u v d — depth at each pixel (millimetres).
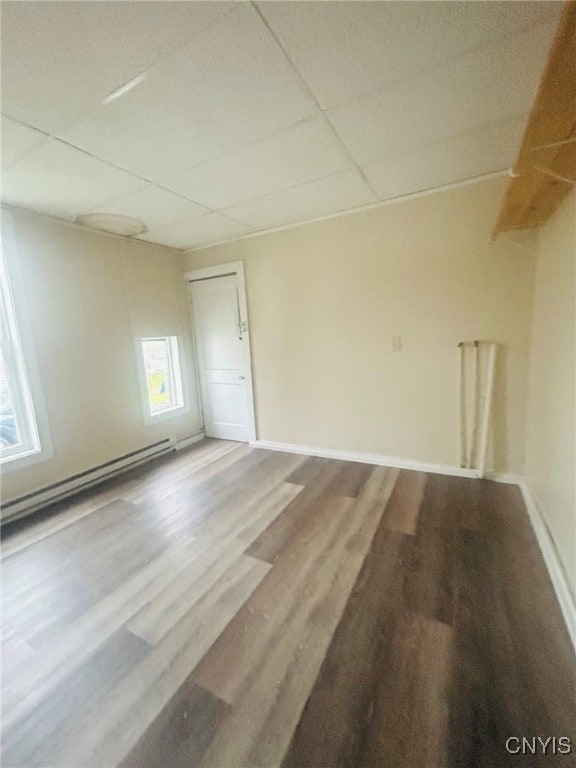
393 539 1976
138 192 2301
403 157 2025
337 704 1124
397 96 1492
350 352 3043
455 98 1516
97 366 2990
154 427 3543
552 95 954
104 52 1171
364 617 1456
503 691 1139
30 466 2531
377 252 2775
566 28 734
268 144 1819
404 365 2826
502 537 1947
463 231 2461
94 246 2957
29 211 2492
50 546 2080
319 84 1398
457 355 2615
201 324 3885
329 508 2359
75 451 2822
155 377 3666
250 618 1485
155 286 3529
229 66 1273
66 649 1380
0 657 1354
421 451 2879
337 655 1294
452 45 1225
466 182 2383
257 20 1088
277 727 1068
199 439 4094
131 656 1338
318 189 2410
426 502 2359
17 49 1129
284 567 1793
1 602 1646
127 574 1810
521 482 2506
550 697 1116
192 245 3641
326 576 1711
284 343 3369
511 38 1194
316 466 3096
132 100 1429
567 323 1619
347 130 1728
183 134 1689
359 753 994
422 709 1097
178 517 2355
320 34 1154
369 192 2508
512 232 2334
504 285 2402
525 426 2475
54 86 1312
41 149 1740
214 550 1970
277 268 3258
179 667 1280
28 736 1079
